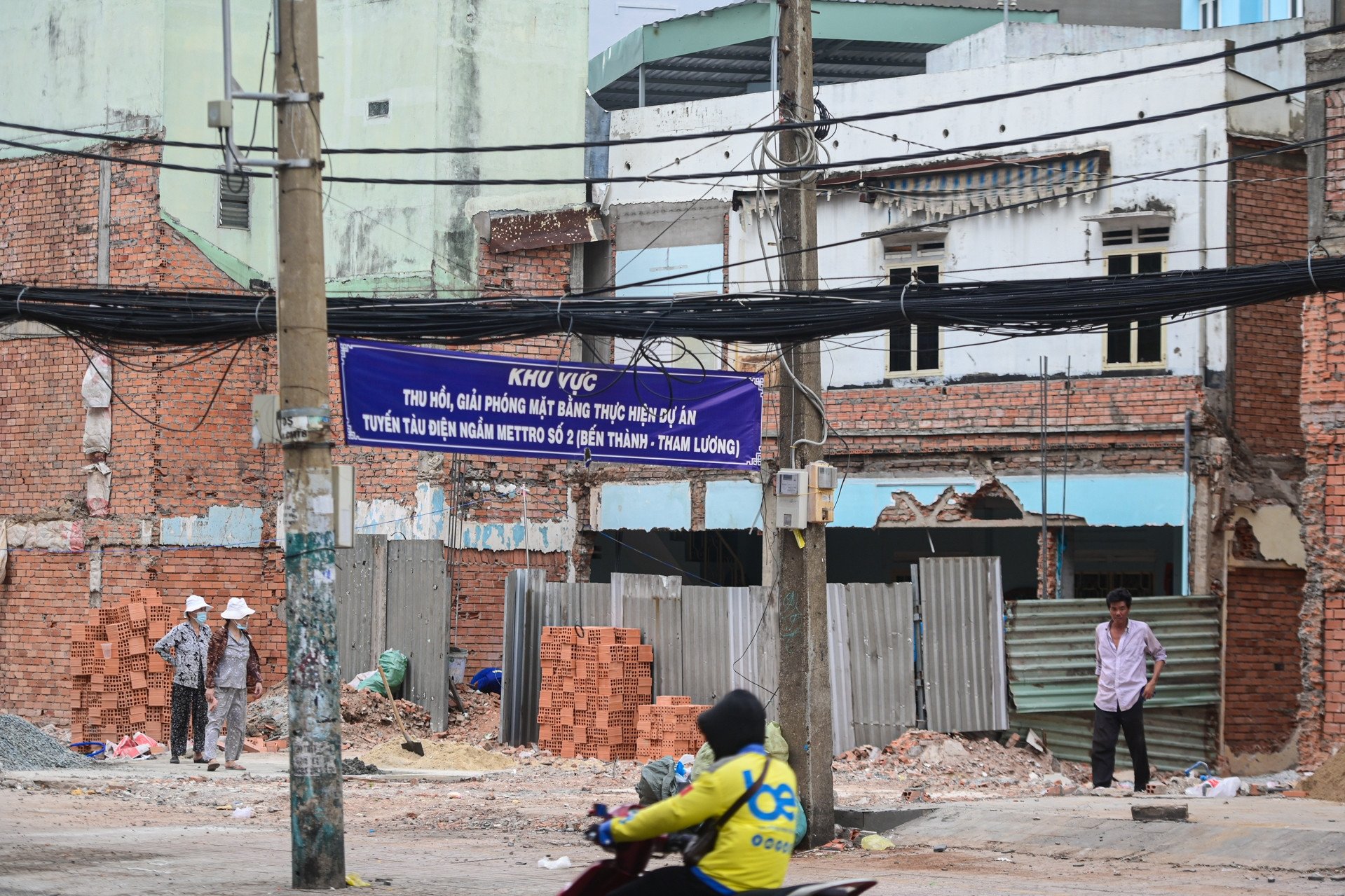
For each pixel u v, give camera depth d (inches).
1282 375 876.6
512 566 994.1
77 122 1002.1
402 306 557.6
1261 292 481.1
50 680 989.2
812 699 506.0
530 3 1027.3
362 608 928.9
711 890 229.3
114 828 525.7
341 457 986.1
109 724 869.8
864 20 1326.3
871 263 948.0
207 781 691.4
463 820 569.0
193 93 994.1
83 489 988.6
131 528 967.6
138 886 389.7
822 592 512.4
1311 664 663.8
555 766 801.6
